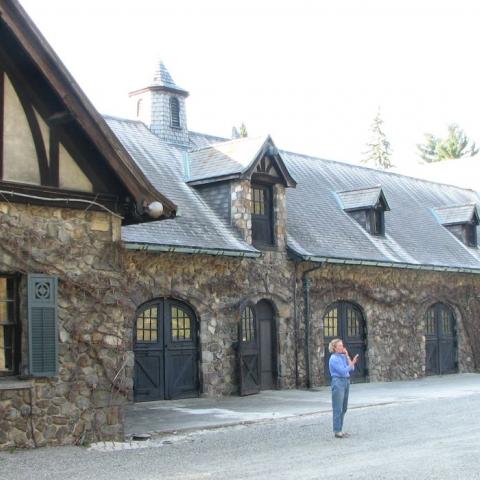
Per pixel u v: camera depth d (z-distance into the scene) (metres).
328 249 21.27
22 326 10.92
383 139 70.81
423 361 24.06
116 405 11.66
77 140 11.57
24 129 11.15
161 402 17.00
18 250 10.88
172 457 10.48
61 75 10.93
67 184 11.45
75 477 9.14
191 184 20.02
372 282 22.67
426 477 8.91
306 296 20.52
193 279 17.89
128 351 16.39
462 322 25.86
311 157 26.88
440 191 31.39
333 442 11.63
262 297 19.41
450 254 26.05
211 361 18.06
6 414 10.62
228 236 18.77
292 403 16.91
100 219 11.77
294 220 21.88
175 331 17.67
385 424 13.46
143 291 16.86
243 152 19.72
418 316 24.06
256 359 19.03
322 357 20.86
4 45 10.92
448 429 12.75
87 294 11.52
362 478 8.93
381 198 24.02
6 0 10.40
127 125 21.20
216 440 12.02
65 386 11.19
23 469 9.56
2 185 10.72
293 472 9.36
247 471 9.47
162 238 17.05
